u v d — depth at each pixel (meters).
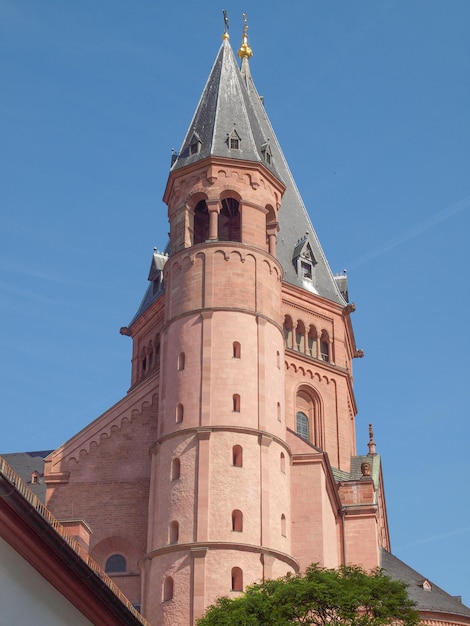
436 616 66.75
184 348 61.41
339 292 85.44
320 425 77.94
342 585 46.84
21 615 26.98
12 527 26.09
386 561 73.75
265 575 55.50
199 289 62.62
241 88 72.94
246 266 63.53
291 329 79.56
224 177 66.12
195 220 69.31
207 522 55.84
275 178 68.19
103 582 30.03
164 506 57.69
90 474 64.31
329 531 65.56
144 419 65.62
